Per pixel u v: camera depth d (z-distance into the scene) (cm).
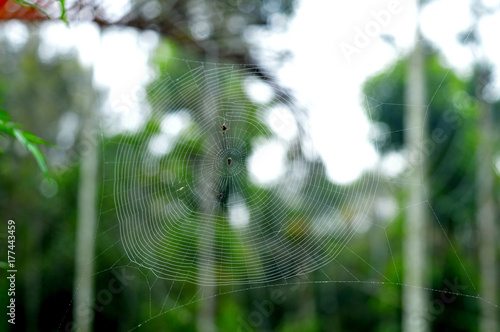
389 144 1209
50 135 1199
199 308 1212
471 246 1384
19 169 1207
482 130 1236
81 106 1088
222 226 715
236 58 647
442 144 1358
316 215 693
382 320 1531
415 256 1028
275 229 725
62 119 1212
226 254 723
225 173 698
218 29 661
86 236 1037
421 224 1030
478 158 1269
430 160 1366
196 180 698
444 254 1351
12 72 1166
